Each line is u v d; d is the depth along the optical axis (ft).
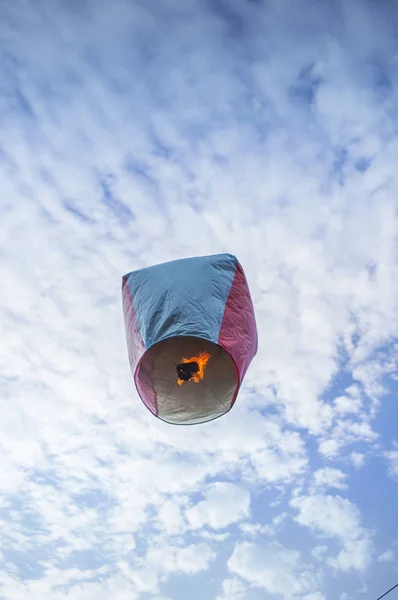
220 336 22.74
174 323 22.94
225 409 25.21
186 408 25.80
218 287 24.18
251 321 24.44
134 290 24.99
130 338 24.41
